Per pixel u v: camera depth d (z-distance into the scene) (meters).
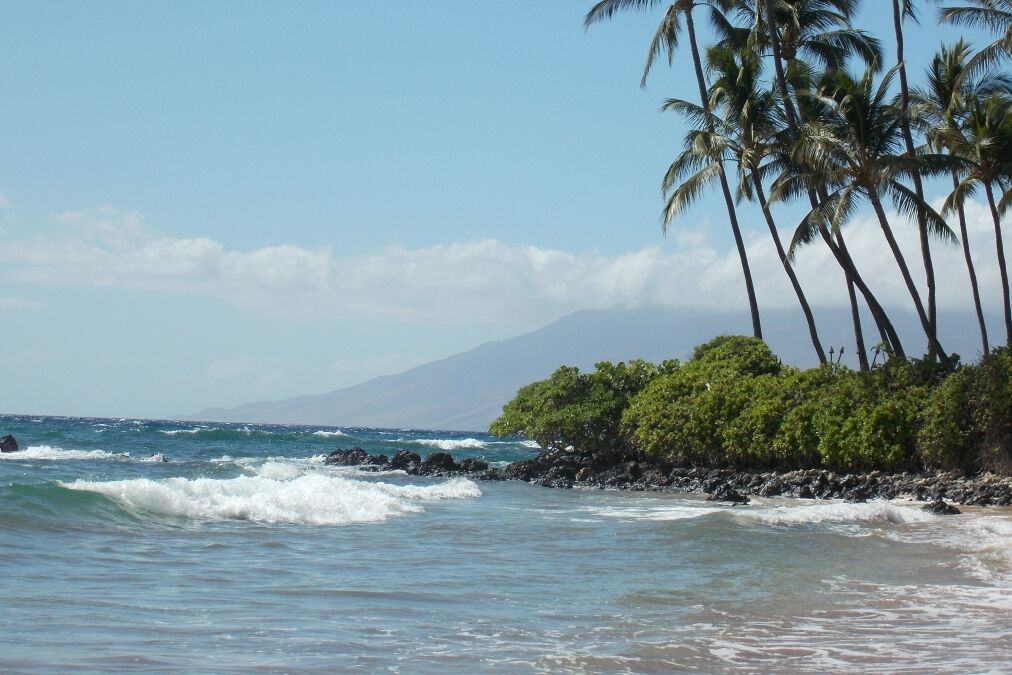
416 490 29.70
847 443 36.59
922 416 35.41
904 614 12.66
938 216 38.94
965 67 42.97
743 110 44.34
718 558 17.72
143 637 9.93
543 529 21.59
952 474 34.28
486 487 37.22
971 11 43.03
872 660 10.02
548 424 45.81
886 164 38.44
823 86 43.03
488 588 13.91
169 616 11.03
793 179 42.31
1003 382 33.19
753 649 10.47
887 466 36.62
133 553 15.59
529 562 16.69
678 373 45.72
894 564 17.30
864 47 46.41
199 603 11.87
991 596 14.18
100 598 11.86
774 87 46.12
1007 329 40.50
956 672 9.52
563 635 10.95
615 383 47.94
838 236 42.84
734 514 24.62
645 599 13.45
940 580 15.62
